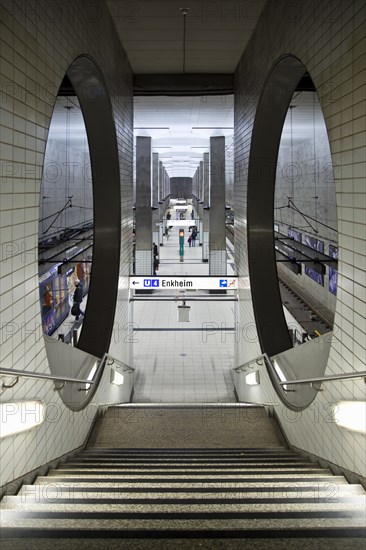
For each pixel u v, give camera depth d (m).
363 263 3.18
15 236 3.12
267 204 7.63
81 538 2.23
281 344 7.30
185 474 3.74
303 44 4.49
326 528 2.27
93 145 7.07
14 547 2.15
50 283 10.81
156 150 21.59
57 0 3.96
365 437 3.13
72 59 4.48
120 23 6.80
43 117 3.64
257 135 7.20
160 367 10.96
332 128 3.68
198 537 2.25
